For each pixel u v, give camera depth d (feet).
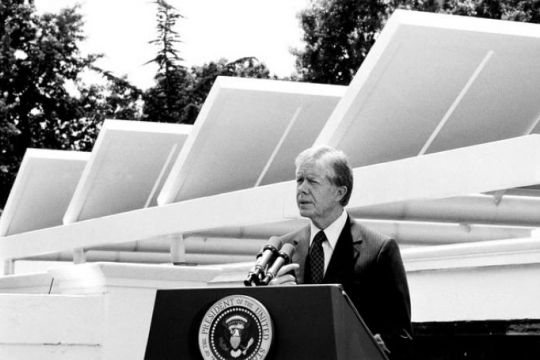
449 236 69.56
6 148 179.11
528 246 33.65
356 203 44.83
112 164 76.28
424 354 35.96
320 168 21.02
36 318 33.58
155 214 63.62
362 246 21.16
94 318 34.50
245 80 62.85
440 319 37.06
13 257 81.92
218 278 49.75
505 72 49.21
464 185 39.52
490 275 35.24
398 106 49.88
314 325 16.46
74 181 90.79
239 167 65.36
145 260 90.63
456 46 48.01
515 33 48.01
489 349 34.01
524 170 36.86
